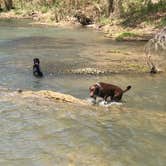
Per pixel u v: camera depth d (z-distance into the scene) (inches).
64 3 2116.1
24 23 1931.6
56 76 815.1
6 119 522.0
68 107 585.9
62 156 415.5
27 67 898.1
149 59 978.1
